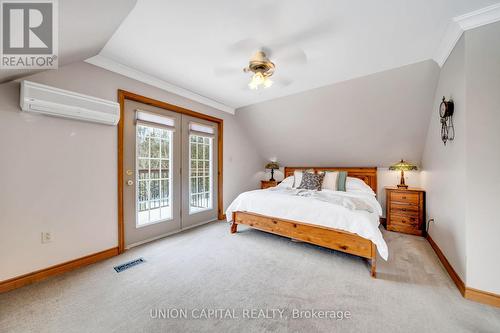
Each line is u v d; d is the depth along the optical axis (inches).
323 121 139.3
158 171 116.4
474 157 62.7
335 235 87.7
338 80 107.5
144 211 109.9
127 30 69.2
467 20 61.9
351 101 119.0
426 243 109.9
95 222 87.4
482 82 61.4
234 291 67.1
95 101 82.1
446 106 76.7
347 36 71.6
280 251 98.8
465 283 63.8
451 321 53.9
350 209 88.2
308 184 141.0
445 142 85.2
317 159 173.5
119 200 95.3
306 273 78.7
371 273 77.4
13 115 67.2
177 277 75.1
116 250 93.9
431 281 73.2
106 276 75.4
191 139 135.7
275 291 67.2
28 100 65.8
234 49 80.6
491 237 60.2
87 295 64.1
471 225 62.8
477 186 62.2
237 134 170.6
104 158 90.4
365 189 135.5
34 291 65.8
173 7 58.2
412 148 131.9
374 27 66.9
